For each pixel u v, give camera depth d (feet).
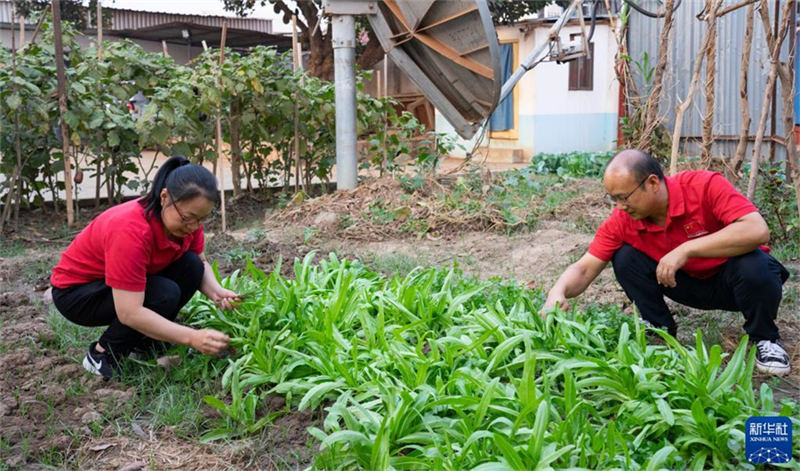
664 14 29.81
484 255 23.91
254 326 13.91
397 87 75.46
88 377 13.52
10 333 15.84
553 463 9.58
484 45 30.07
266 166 39.58
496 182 34.42
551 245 23.98
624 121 32.32
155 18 86.58
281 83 33.27
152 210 12.51
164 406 12.50
